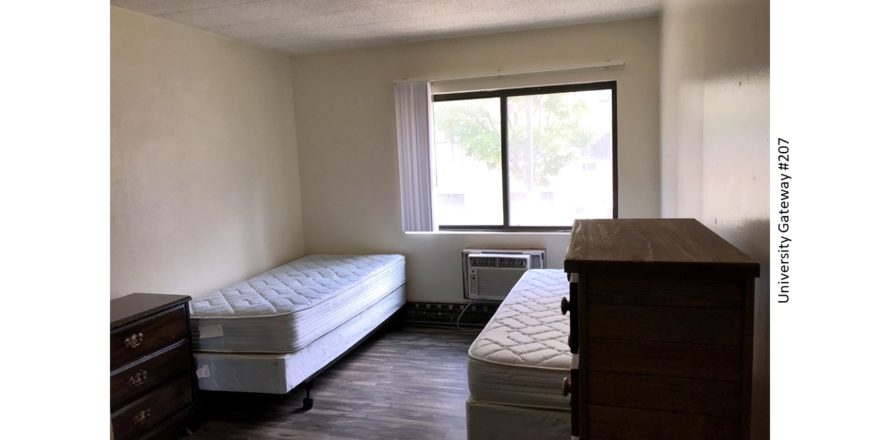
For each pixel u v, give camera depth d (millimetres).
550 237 4242
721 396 1089
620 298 1119
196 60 3576
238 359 2887
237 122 3984
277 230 4484
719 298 1069
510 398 2152
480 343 2348
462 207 4520
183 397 2779
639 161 3965
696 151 2170
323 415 2949
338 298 3330
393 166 4543
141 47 3137
